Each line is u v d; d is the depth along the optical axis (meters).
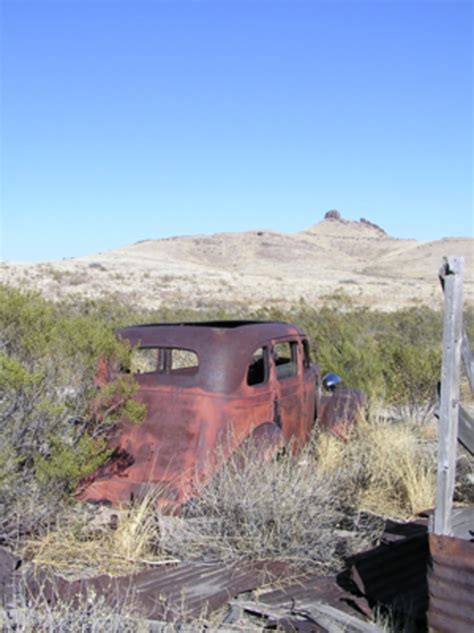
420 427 10.60
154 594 4.75
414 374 11.17
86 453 5.97
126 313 26.52
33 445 6.04
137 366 9.87
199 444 6.54
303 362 8.54
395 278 105.00
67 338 6.50
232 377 6.74
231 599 4.86
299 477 6.17
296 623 4.41
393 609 4.53
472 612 3.78
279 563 5.31
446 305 4.06
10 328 6.72
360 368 12.41
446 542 3.87
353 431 9.07
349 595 4.90
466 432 4.31
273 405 7.27
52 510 5.84
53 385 6.25
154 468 6.54
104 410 6.60
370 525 6.25
